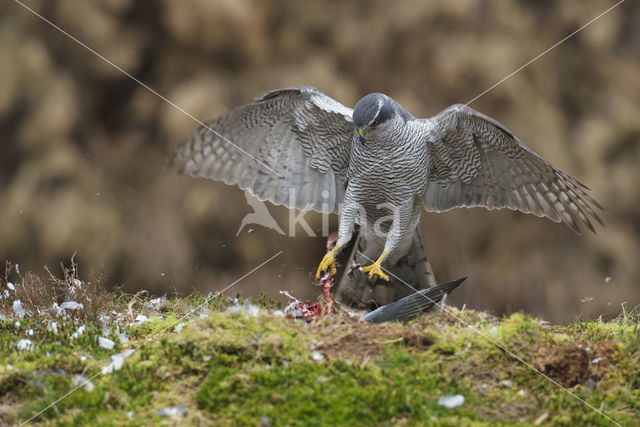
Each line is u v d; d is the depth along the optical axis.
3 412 4.29
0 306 6.15
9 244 12.30
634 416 4.41
